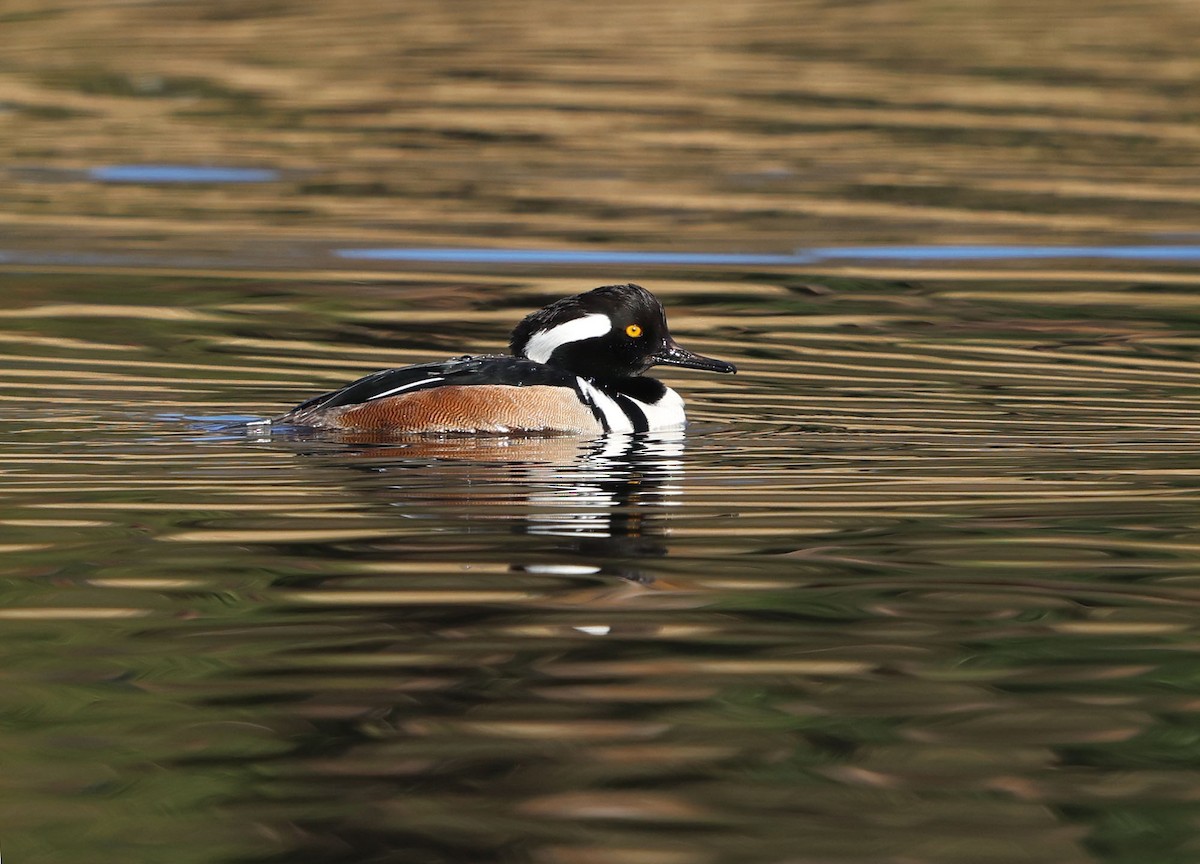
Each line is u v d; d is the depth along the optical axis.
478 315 19.72
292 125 31.09
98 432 14.26
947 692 8.61
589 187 26.78
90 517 11.58
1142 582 10.31
